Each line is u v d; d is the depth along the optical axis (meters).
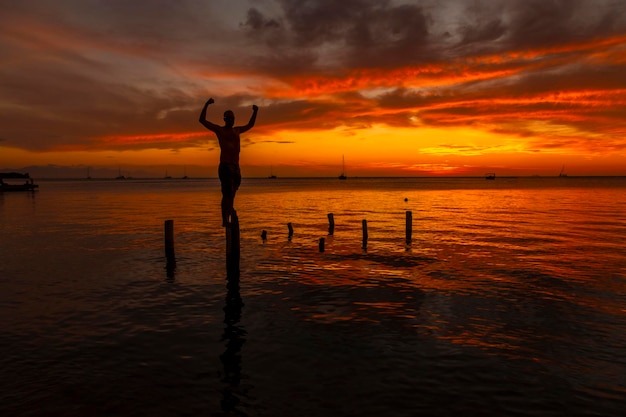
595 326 10.75
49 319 11.19
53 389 7.39
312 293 13.96
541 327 10.67
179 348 9.31
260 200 70.75
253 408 6.82
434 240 25.59
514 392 7.38
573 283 15.15
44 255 20.47
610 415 6.68
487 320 11.21
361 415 6.64
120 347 9.33
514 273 16.78
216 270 17.36
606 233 28.41
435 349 9.26
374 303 12.80
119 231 29.39
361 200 70.25
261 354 8.99
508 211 46.97
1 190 99.69
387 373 8.08
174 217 40.06
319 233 28.66
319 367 8.36
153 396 7.19
